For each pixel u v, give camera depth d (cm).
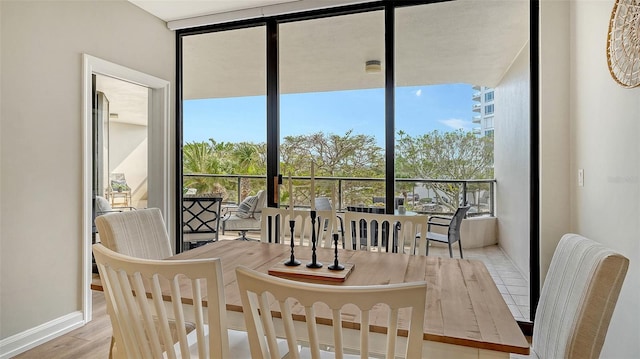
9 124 224
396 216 216
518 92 266
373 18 298
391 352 84
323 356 138
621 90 166
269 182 327
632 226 156
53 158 249
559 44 242
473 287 141
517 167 268
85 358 222
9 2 223
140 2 308
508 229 269
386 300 80
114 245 184
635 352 154
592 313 111
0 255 220
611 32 170
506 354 98
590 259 120
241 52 340
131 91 328
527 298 265
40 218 242
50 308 247
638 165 151
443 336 100
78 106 266
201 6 317
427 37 283
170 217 354
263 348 95
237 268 90
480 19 273
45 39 244
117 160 318
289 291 84
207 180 352
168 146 352
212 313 100
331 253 197
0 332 219
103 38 285
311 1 301
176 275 100
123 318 112
